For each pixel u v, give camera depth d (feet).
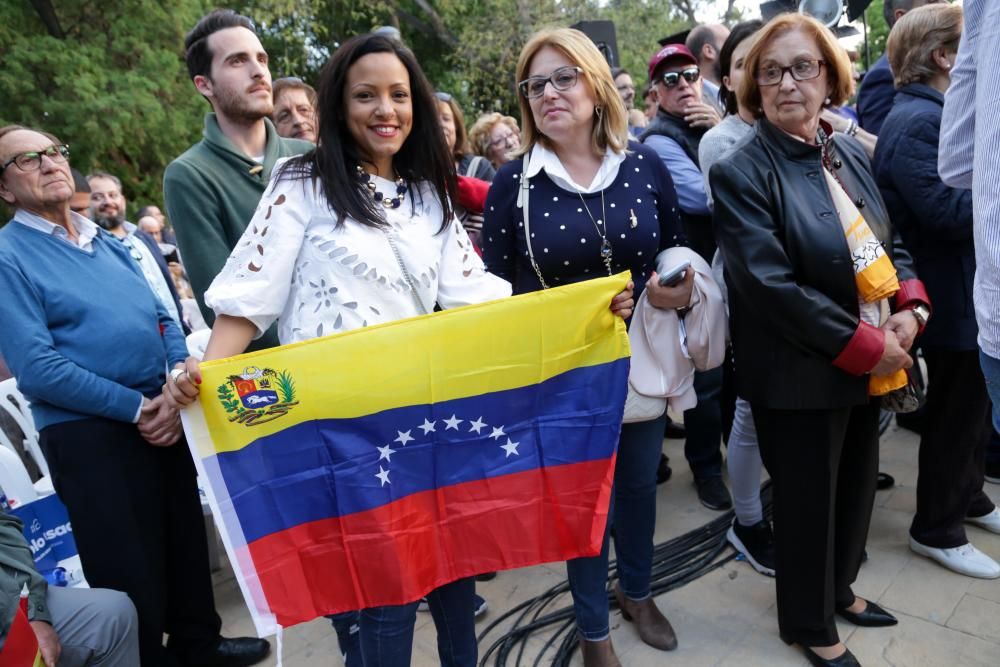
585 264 7.03
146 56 38.32
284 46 52.54
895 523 9.79
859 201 7.09
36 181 6.86
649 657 7.69
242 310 5.21
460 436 5.82
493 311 5.74
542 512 6.09
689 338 7.23
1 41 35.55
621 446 7.44
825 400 6.56
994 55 4.97
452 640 6.24
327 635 8.68
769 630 7.94
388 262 5.52
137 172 41.39
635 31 49.73
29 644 5.49
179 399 5.22
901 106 8.37
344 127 5.52
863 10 14.40
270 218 5.37
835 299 6.57
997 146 4.98
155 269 13.16
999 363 5.34
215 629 8.22
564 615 8.47
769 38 6.60
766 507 10.49
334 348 5.38
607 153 7.16
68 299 6.88
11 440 9.71
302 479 5.54
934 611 7.95
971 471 8.42
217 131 8.11
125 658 6.66
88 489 6.90
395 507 5.68
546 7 48.75
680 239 7.70
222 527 5.41
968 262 8.04
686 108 10.62
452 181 6.07
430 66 60.29
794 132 6.72
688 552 9.57
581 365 6.07
